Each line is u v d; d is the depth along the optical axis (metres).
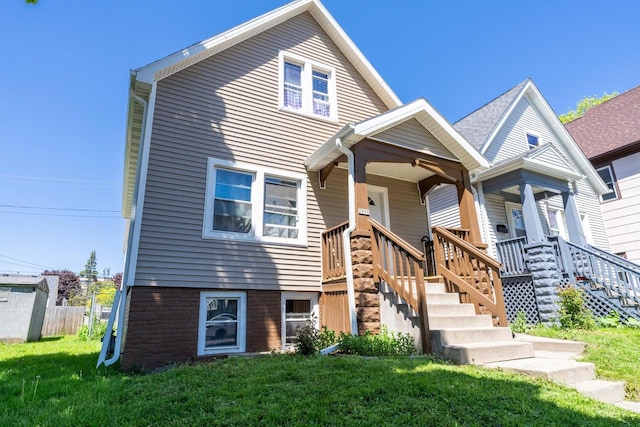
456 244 6.76
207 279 6.31
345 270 6.46
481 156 8.00
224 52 7.70
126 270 6.01
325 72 9.18
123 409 3.14
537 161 9.85
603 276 8.55
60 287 38.84
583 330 7.19
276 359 4.80
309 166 7.82
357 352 5.13
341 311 6.58
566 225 11.91
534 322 8.52
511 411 2.88
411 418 2.68
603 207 13.96
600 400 3.71
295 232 7.56
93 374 4.98
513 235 11.30
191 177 6.66
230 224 6.92
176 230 6.27
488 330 5.46
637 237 12.89
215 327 6.35
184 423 2.72
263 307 6.75
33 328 12.65
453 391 3.19
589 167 13.59
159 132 6.55
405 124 7.42
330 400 2.99
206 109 7.14
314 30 9.23
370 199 9.02
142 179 6.15
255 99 7.79
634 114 14.42
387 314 5.86
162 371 4.98
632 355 5.05
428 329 5.12
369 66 9.48
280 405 2.93
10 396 3.87
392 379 3.50
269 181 7.55
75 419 2.95
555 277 8.55
